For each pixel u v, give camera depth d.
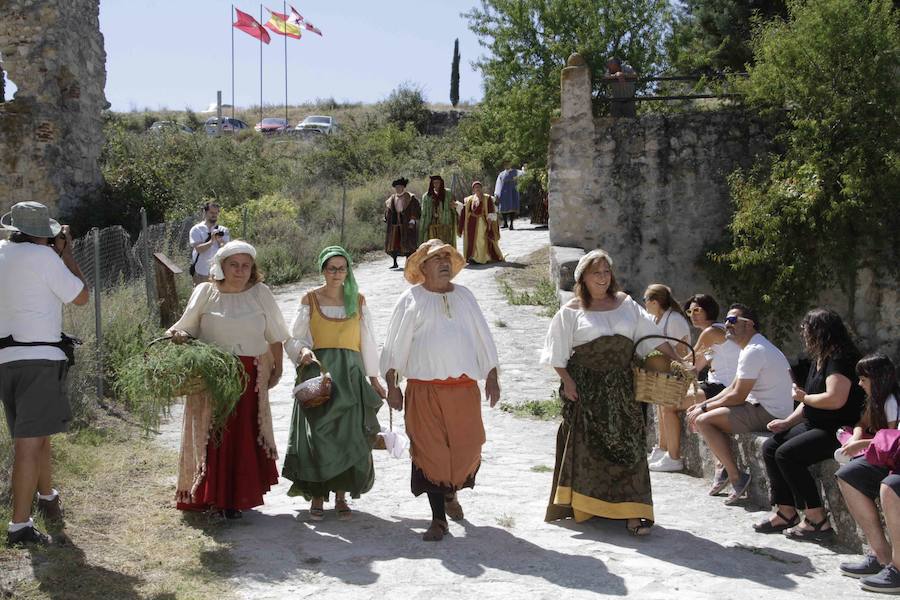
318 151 34.22
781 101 14.43
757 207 13.93
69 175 20.02
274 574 4.94
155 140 28.73
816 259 13.93
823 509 5.70
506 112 21.58
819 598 4.69
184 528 5.66
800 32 14.16
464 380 5.68
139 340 9.99
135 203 21.09
